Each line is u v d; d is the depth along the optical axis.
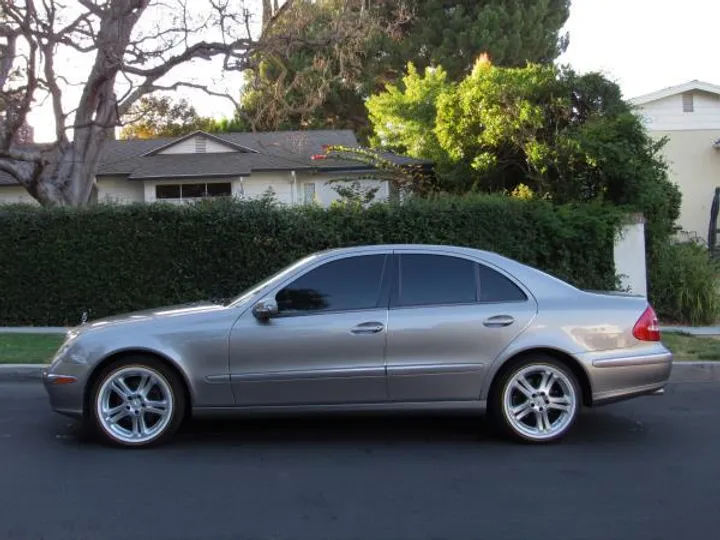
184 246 13.01
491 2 29.77
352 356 6.10
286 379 6.07
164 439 6.18
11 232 13.05
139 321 6.23
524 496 5.08
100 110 14.70
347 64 19.22
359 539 4.35
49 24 13.23
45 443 6.39
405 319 6.15
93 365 6.07
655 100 22.44
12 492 5.14
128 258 13.03
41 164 14.14
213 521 4.62
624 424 7.11
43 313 13.14
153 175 20.78
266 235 12.95
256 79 15.29
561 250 13.21
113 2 13.72
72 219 13.03
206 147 22.83
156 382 6.16
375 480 5.42
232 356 6.07
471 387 6.18
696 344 10.95
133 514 4.73
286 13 15.14
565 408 6.27
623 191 13.89
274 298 6.24
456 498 5.04
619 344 6.27
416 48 29.98
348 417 7.23
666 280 13.59
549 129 14.83
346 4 16.12
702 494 5.12
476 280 6.35
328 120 29.25
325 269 6.34
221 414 6.14
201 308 6.44
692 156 22.48
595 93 14.71
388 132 25.41
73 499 5.00
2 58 14.13
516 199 13.31
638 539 4.34
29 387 8.95
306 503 4.94
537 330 6.20
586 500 5.00
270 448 6.24
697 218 22.55
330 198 22.17
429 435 6.65
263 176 21.78
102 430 6.14
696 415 7.48
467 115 15.88
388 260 6.38
